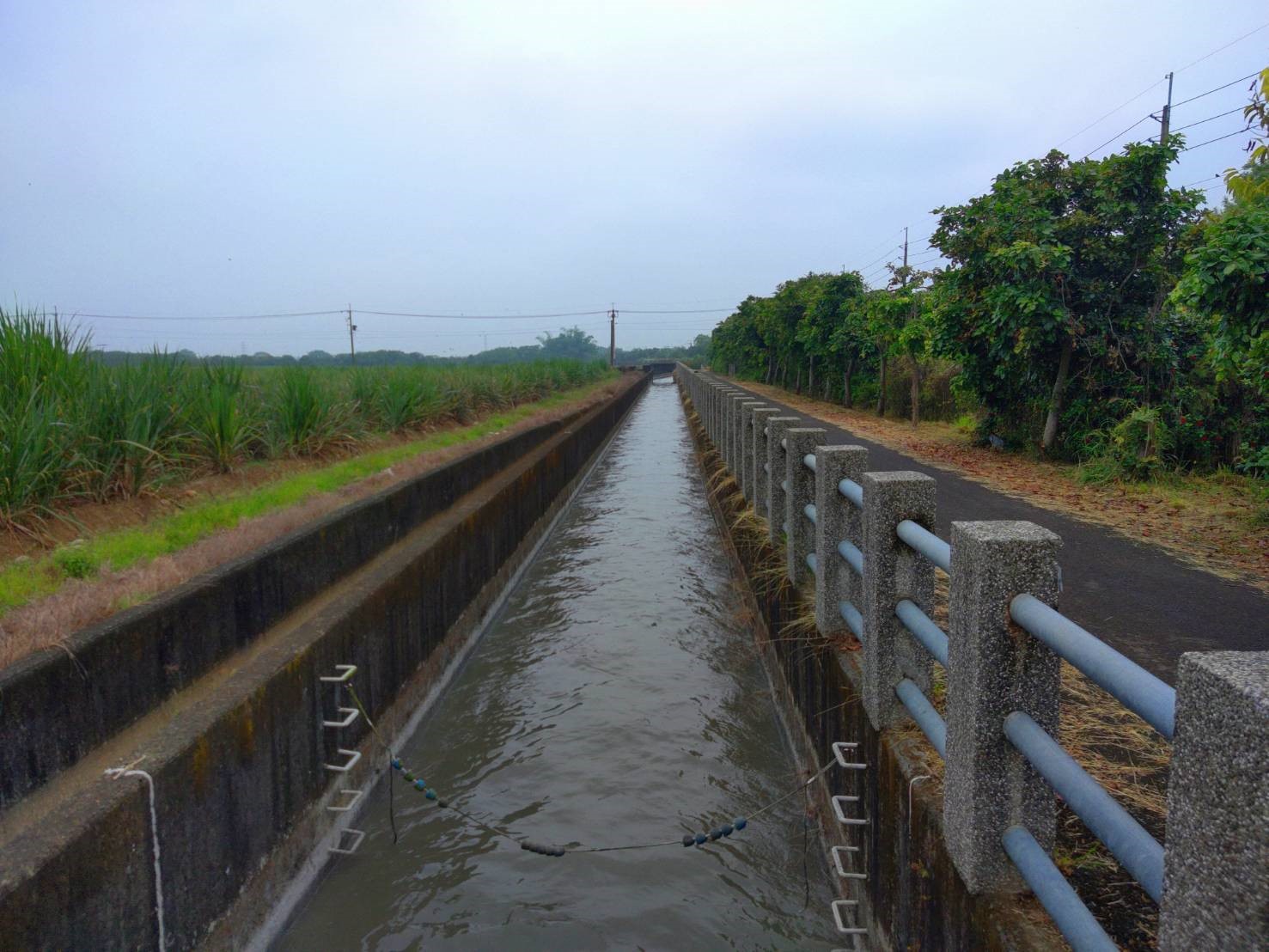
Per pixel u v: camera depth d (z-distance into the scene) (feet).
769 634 21.40
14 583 13.20
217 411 23.67
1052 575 7.24
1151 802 9.08
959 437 46.39
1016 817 7.43
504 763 17.87
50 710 10.14
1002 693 7.31
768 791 16.60
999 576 7.21
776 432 21.27
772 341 115.03
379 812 16.19
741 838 15.02
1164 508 25.48
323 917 13.14
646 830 15.33
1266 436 29.76
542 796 16.51
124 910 9.00
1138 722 11.06
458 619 23.82
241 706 11.66
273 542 16.55
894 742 10.43
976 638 7.32
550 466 42.11
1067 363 35.91
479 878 14.02
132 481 19.12
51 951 7.86
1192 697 4.32
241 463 25.26
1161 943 4.62
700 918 12.97
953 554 7.97
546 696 21.15
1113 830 5.46
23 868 7.69
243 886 11.59
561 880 13.93
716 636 24.82
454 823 15.67
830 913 13.06
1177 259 34.81
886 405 68.13
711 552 34.63
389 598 18.15
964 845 7.61
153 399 21.95
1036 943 6.70
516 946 12.45
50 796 10.03
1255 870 3.84
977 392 41.52
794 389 109.40
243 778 11.66
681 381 168.66
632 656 23.38
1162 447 30.01
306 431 29.37
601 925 12.85
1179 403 31.58
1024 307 34.22
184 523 18.25
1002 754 7.38
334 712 14.92
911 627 10.05
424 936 12.69
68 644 10.68
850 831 12.46
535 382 77.66
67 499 17.66
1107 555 20.12
